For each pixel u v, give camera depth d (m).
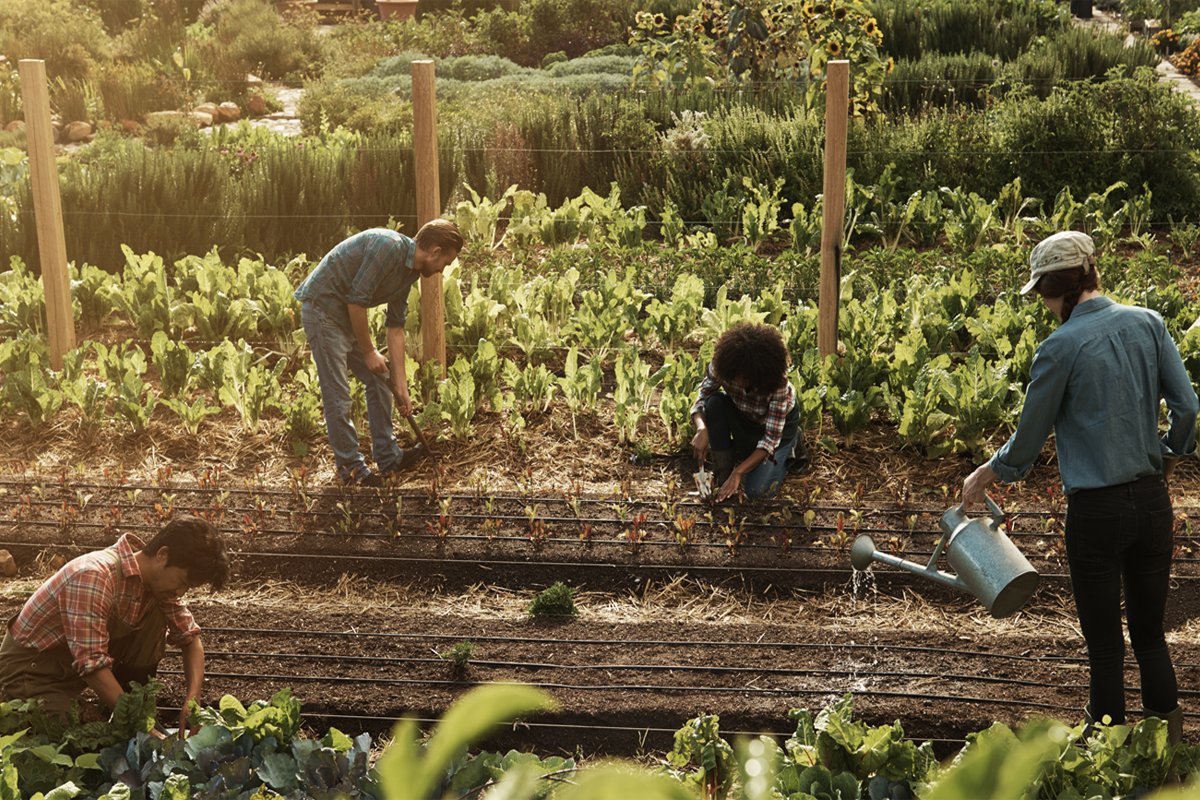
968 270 7.83
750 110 11.56
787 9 12.68
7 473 6.28
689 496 5.95
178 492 6.07
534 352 7.61
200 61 19.09
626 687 4.39
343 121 15.34
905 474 6.14
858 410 6.36
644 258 8.95
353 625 4.89
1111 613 3.75
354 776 3.60
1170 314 7.42
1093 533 3.67
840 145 6.59
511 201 10.79
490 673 4.52
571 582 5.32
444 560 5.43
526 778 0.41
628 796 0.36
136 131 16.14
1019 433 3.78
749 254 8.62
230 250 9.46
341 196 9.95
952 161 10.62
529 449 6.52
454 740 0.39
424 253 5.91
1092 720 3.86
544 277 8.61
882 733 3.60
